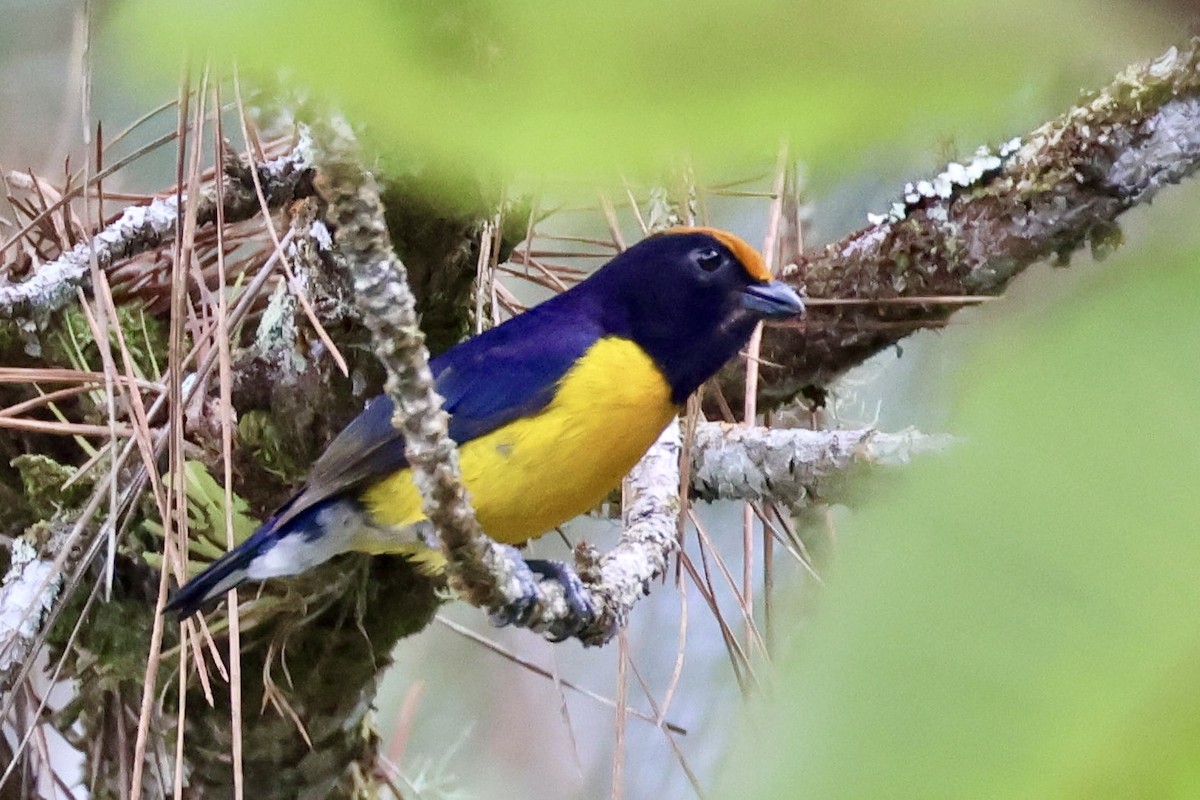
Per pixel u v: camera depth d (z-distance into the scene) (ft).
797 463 23.95
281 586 23.27
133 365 22.30
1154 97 11.02
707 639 32.14
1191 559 2.39
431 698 39.50
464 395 22.61
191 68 3.42
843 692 2.43
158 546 23.00
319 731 23.77
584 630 20.33
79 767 24.63
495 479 22.50
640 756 33.91
